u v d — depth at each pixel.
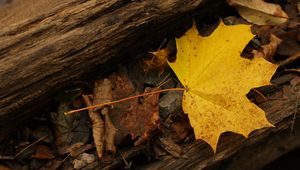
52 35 1.02
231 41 1.04
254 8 1.09
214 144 1.01
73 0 1.04
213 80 1.03
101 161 1.03
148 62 1.06
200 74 1.04
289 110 1.06
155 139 1.03
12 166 1.03
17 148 1.03
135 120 1.03
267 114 1.06
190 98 1.03
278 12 1.09
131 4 1.03
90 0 1.04
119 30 1.03
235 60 1.04
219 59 1.04
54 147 1.04
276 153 1.09
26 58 1.00
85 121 1.04
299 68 1.08
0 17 1.14
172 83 1.06
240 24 1.05
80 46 1.02
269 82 1.02
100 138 1.02
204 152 1.04
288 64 1.08
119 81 1.05
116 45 1.03
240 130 1.01
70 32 1.02
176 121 1.04
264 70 1.03
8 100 1.00
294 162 1.20
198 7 1.06
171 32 1.07
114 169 1.03
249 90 1.02
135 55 1.06
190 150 1.04
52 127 1.04
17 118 1.02
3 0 1.31
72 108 1.04
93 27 1.02
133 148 1.03
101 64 1.04
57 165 1.03
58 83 1.02
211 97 1.03
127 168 1.04
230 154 1.05
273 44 1.08
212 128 1.01
